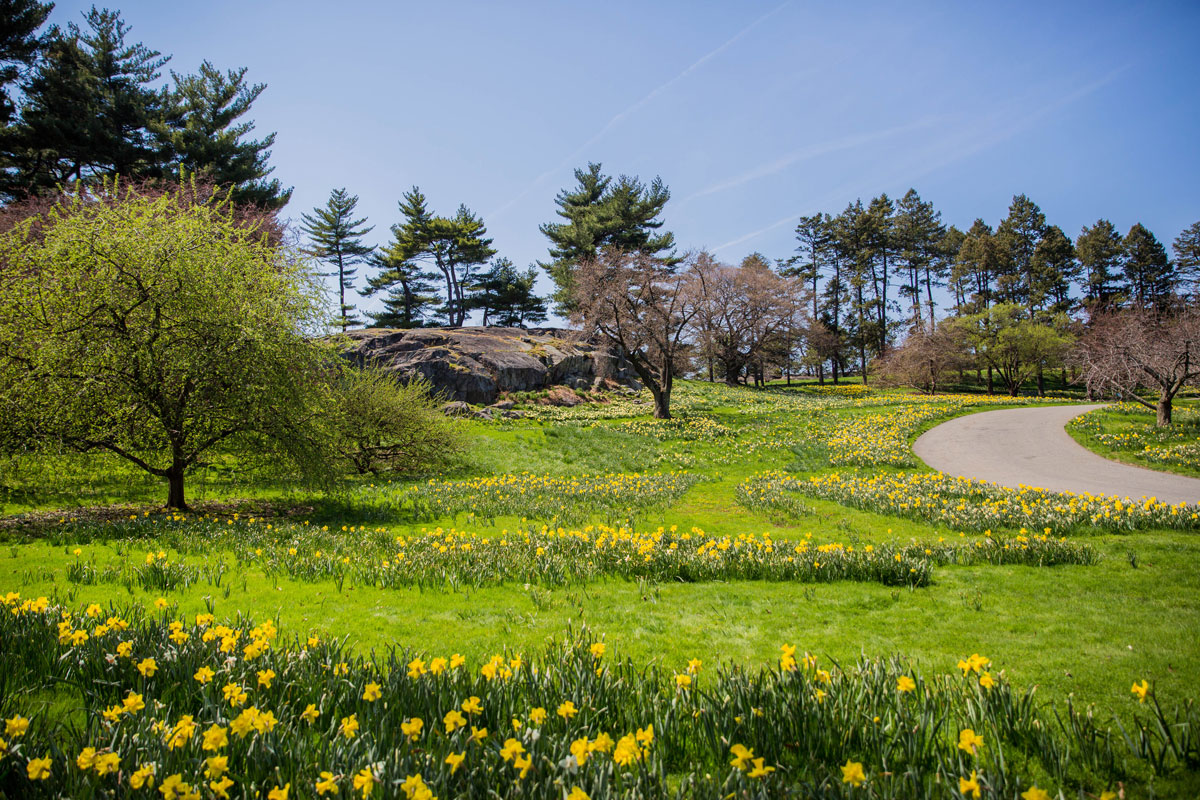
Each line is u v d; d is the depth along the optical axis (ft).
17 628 15.24
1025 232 225.35
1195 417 77.61
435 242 171.32
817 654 16.57
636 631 18.90
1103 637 16.89
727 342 178.60
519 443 78.89
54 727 10.88
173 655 13.85
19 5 80.33
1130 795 9.78
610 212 154.51
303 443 42.37
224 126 104.22
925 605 20.89
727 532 36.52
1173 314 97.09
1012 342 171.22
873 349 221.25
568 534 31.60
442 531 33.30
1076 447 70.69
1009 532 32.63
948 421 100.68
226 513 41.19
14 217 74.43
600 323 106.32
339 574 25.16
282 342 40.83
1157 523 31.65
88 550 28.58
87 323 36.76
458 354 106.01
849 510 42.37
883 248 217.36
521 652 16.62
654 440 84.02
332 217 164.35
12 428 34.94
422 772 9.68
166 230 38.63
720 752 10.90
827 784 9.30
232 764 10.07
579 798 8.02
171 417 39.17
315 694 12.55
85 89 88.28
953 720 11.85
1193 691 13.32
